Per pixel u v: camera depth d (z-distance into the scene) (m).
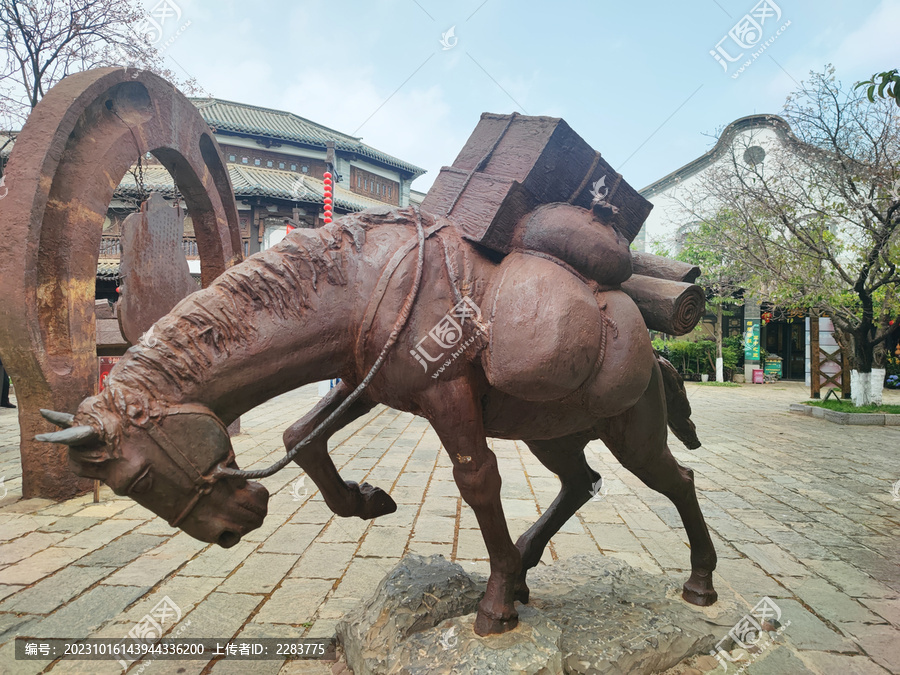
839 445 7.79
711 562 2.59
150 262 5.71
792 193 10.17
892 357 16.64
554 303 1.78
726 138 13.15
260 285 1.74
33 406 4.66
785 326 21.12
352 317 1.86
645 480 2.47
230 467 1.71
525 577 2.66
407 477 5.61
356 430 8.32
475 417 1.87
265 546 3.77
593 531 4.19
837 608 3.00
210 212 6.69
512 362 1.77
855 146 9.19
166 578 3.25
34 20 7.56
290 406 11.03
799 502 5.04
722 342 19.75
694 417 10.58
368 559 3.56
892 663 2.46
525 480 5.60
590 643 2.14
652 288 2.23
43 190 4.43
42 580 3.21
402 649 1.99
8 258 4.36
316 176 17.69
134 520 4.25
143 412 1.56
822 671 2.38
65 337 4.78
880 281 9.18
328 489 2.17
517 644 1.89
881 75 3.16
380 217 1.98
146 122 5.37
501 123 2.15
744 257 10.55
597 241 1.93
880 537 4.15
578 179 2.08
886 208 8.98
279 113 19.34
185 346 1.64
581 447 2.69
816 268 9.60
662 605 2.51
